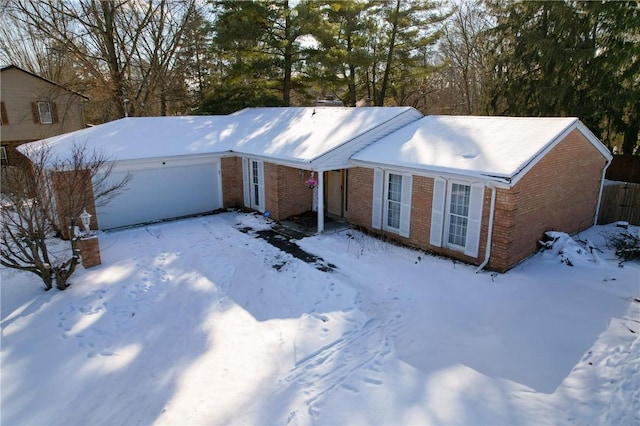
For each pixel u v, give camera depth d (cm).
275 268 1129
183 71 3228
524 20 2369
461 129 1334
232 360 727
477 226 1092
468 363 686
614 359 661
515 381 633
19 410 608
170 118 1973
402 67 3266
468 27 3484
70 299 951
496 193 1033
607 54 2072
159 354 751
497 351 717
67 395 641
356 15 2884
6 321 855
